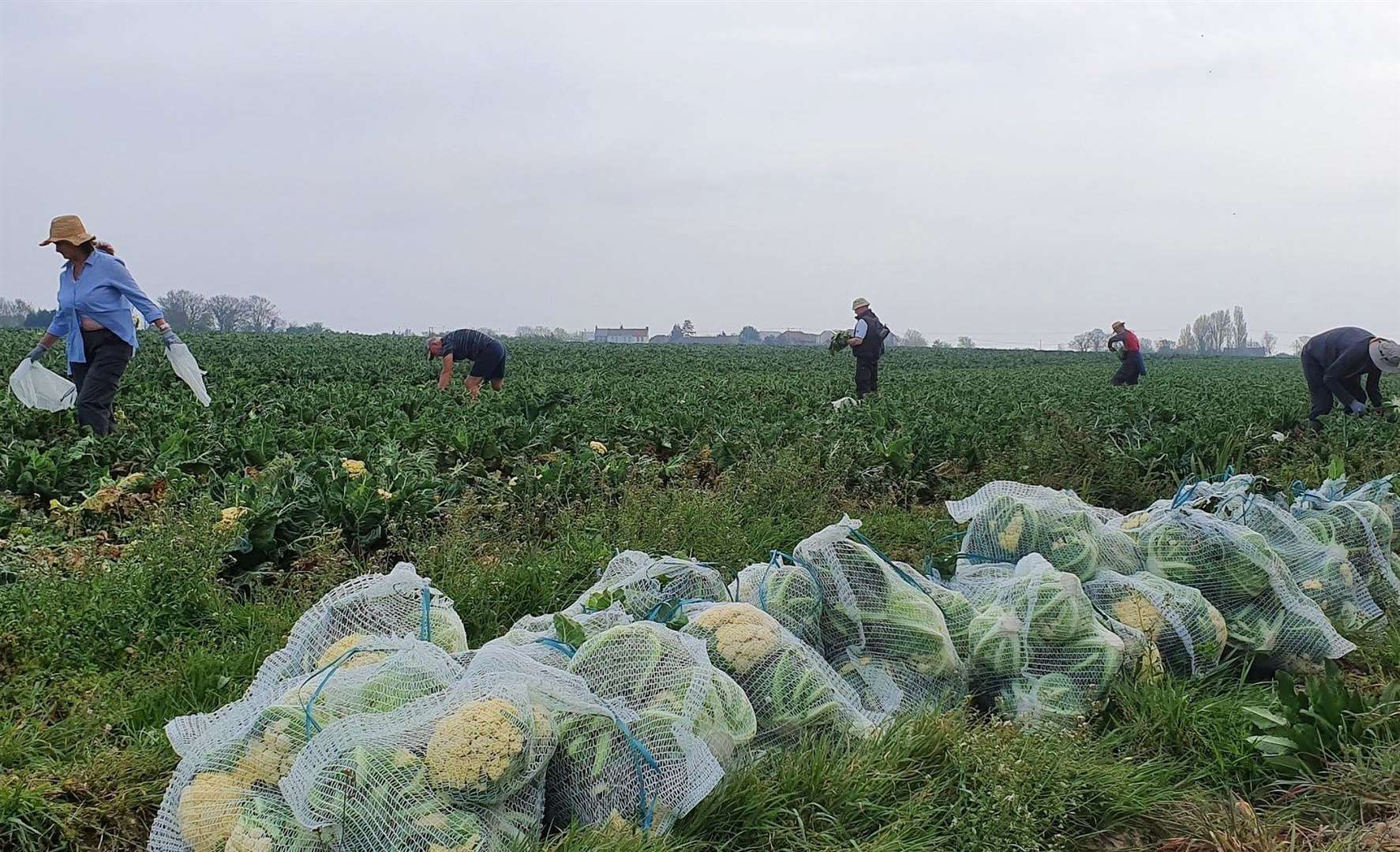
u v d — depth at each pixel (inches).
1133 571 251.1
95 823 159.0
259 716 151.3
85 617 223.9
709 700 163.5
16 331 1631.4
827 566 205.0
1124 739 194.1
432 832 135.6
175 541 251.0
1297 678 233.3
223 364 1042.7
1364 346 616.4
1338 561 263.1
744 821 156.6
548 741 149.7
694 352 2278.5
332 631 182.1
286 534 297.6
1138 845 167.2
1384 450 483.8
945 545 317.7
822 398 834.8
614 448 501.0
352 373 1023.6
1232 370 2241.6
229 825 138.6
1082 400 852.0
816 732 176.9
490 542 311.6
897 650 200.1
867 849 152.1
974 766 168.9
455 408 609.3
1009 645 203.0
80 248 446.9
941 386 1108.5
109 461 399.9
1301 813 175.5
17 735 176.2
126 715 191.9
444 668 160.2
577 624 181.2
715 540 303.4
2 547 281.6
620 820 148.8
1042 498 252.2
